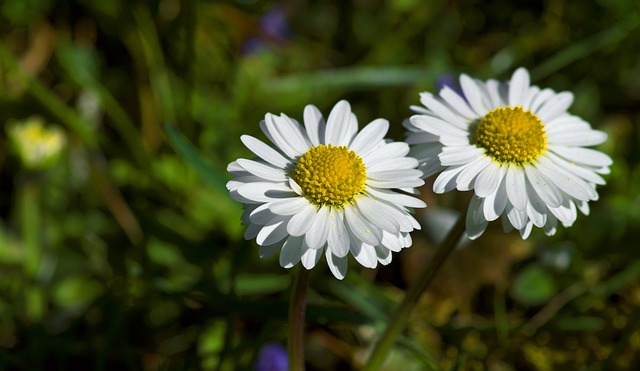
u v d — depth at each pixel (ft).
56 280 0.78
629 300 0.79
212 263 0.78
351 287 0.75
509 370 0.78
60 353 0.74
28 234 0.77
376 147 0.62
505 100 0.66
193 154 0.73
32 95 0.84
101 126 0.86
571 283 0.80
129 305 0.76
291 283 0.76
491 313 0.80
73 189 0.82
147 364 0.76
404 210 0.60
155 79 0.85
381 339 0.67
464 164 0.62
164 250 0.79
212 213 0.81
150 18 0.85
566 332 0.78
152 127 0.86
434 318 0.79
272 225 0.59
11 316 0.77
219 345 0.75
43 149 0.76
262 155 0.61
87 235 0.79
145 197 0.83
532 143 0.63
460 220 0.64
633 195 0.83
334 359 0.77
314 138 0.62
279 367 0.73
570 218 0.62
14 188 0.83
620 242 0.81
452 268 0.79
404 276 0.80
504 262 0.79
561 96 0.66
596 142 0.64
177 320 0.76
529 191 0.62
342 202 0.60
